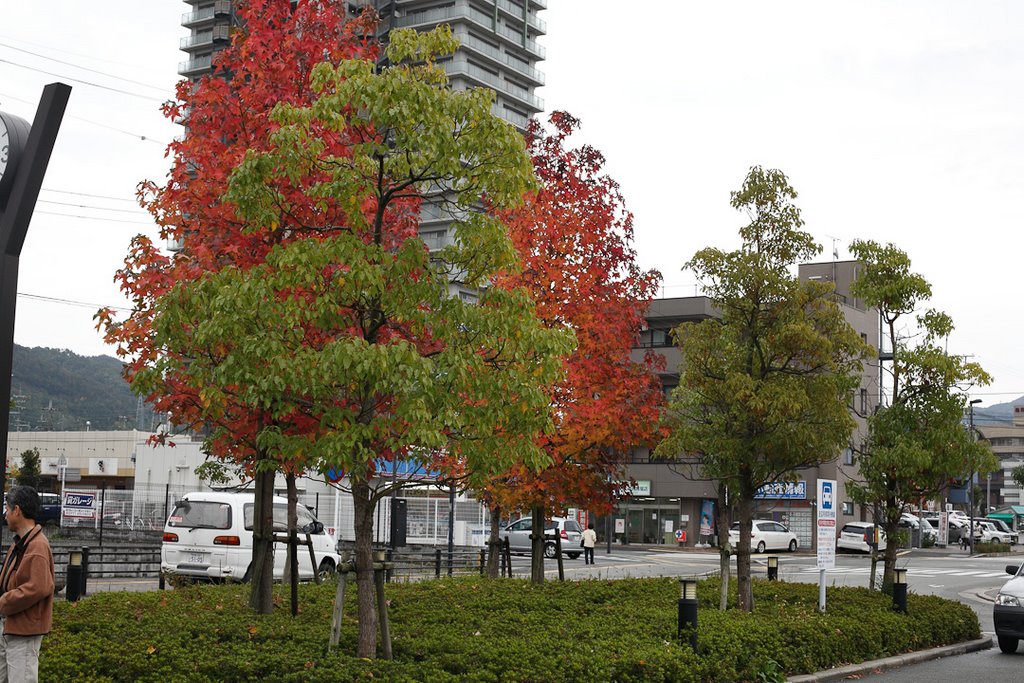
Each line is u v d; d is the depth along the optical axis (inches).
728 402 687.7
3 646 319.9
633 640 486.0
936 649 684.1
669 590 779.4
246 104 564.4
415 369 382.6
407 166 416.8
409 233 565.0
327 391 404.2
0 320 309.0
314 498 1530.5
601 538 2556.6
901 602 716.7
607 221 742.5
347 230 428.8
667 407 738.2
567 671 412.2
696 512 2460.6
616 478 805.2
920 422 782.5
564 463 759.1
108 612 538.6
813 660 561.3
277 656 394.3
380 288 401.1
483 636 482.6
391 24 3794.3
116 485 3149.6
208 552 871.1
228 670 379.9
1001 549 2554.1
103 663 384.5
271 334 389.1
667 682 450.3
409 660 415.5
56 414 5880.9
